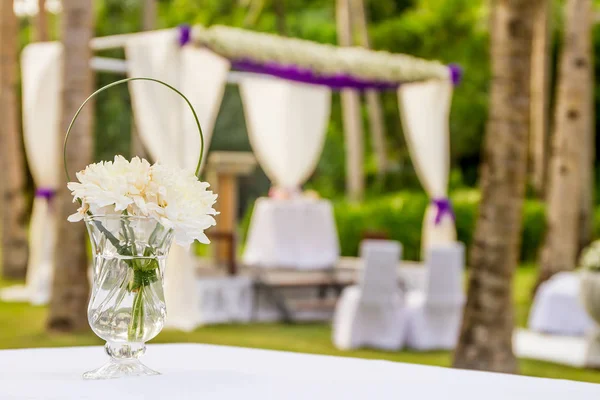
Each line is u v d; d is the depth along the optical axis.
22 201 13.12
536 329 9.04
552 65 22.50
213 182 9.85
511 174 6.21
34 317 8.89
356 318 8.07
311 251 10.34
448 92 10.41
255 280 9.74
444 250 8.24
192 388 1.84
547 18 16.09
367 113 25.06
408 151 24.91
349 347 8.02
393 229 16.62
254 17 23.17
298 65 9.15
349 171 19.31
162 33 8.05
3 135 12.95
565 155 11.66
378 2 25.27
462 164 25.16
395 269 8.12
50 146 9.63
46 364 2.19
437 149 10.45
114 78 20.77
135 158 2.06
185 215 2.03
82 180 2.03
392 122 25.03
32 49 9.63
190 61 8.11
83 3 7.85
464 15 24.44
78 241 7.95
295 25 24.61
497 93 6.25
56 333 7.84
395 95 24.81
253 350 2.45
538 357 7.67
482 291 6.23
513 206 6.23
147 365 2.17
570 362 7.47
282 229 10.19
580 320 8.80
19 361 2.23
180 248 8.09
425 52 24.88
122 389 1.82
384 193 22.84
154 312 2.04
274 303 9.91
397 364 2.21
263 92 11.32
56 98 9.53
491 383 1.96
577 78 11.64
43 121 9.54
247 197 21.94
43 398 1.73
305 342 8.24
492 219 6.23
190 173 2.10
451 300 8.28
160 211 2.00
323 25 24.83
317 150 11.31
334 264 10.51
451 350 8.23
